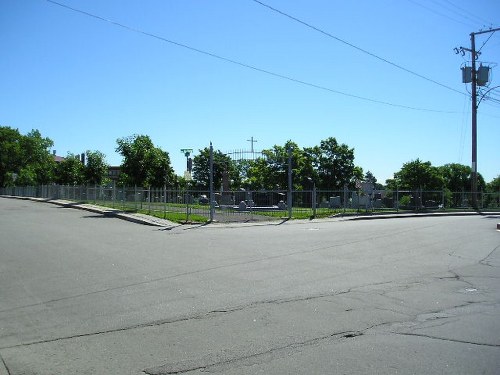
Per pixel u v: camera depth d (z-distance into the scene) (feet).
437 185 189.37
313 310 22.33
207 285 27.81
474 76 115.75
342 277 30.30
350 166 197.26
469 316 21.47
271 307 22.88
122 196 102.17
